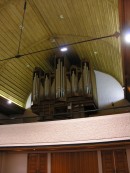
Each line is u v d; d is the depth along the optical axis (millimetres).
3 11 7441
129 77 4902
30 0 7297
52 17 8117
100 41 8398
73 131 6637
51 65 10820
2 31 8078
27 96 11086
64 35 9008
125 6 3221
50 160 9156
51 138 6781
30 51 9523
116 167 8328
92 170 8578
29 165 9328
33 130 7062
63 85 9188
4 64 9164
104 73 10617
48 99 9266
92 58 9984
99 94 10148
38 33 8875
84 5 6965
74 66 9719
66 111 9062
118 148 8531
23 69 10117
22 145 6996
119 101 9648
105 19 6965
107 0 5977
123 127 6215
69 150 9055
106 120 6441
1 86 9523
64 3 7285
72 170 8781
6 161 9625
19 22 8016
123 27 3514
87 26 7980
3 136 7289
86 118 6652
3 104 9461
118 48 7770
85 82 9094
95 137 6371
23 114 10703
